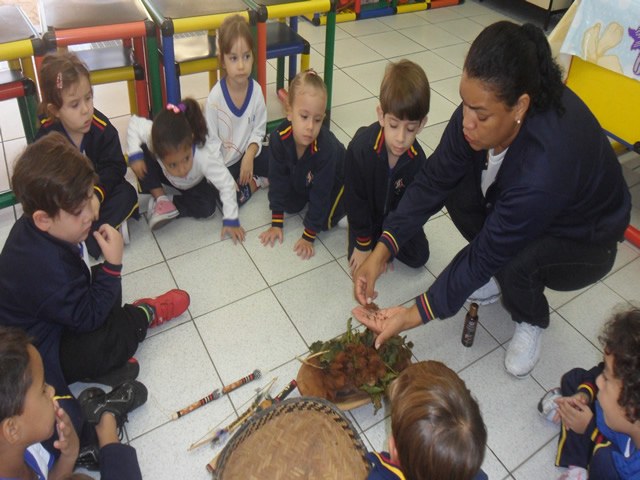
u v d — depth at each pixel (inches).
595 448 48.3
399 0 168.1
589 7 77.4
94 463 53.1
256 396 59.9
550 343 69.0
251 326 68.6
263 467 47.4
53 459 47.3
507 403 61.9
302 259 79.4
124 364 61.3
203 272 75.9
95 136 74.7
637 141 80.4
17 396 37.0
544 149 45.0
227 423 57.8
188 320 68.7
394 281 76.7
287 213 88.0
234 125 87.7
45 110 70.4
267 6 90.5
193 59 91.7
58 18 80.8
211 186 87.2
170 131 72.5
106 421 54.5
